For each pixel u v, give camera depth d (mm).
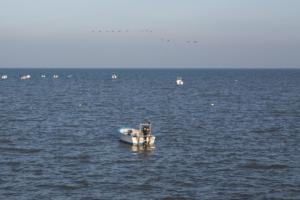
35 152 95688
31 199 67438
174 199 68375
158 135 116375
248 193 71000
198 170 82938
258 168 84625
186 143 106562
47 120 141000
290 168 84812
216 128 128250
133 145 102000
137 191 71562
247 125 134250
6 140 107562
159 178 77875
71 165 85688
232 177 78875
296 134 119812
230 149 100188
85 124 134375
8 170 81438
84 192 70750
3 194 69250
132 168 83938
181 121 141500
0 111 161000
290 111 168500
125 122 139500
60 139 110000
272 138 113812
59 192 70625
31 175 78750
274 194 70750
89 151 97188
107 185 74062
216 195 70125
